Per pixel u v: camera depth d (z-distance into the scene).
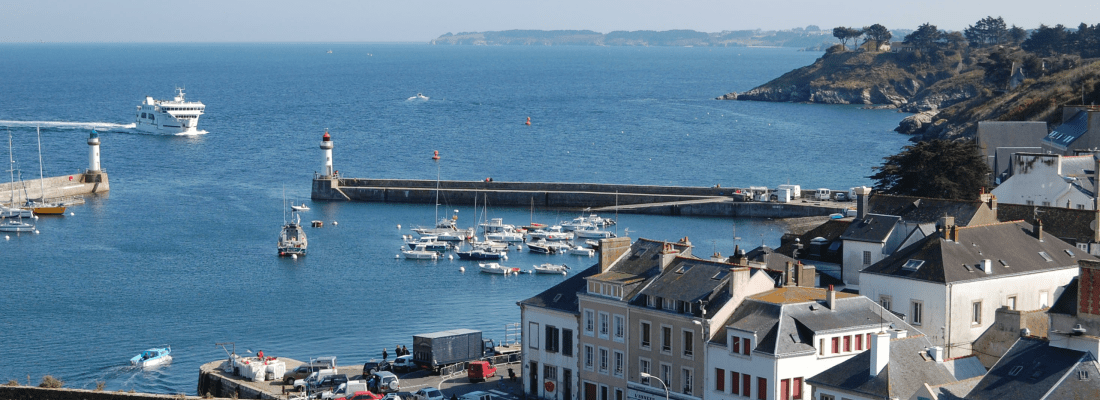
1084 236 151.88
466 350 160.12
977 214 149.25
